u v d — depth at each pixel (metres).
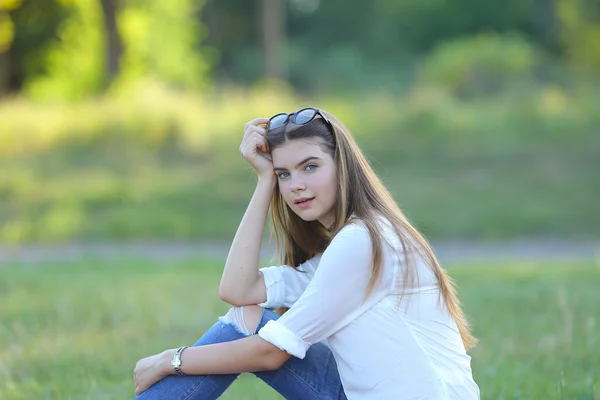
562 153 29.45
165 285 14.73
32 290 14.17
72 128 32.06
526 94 34.22
